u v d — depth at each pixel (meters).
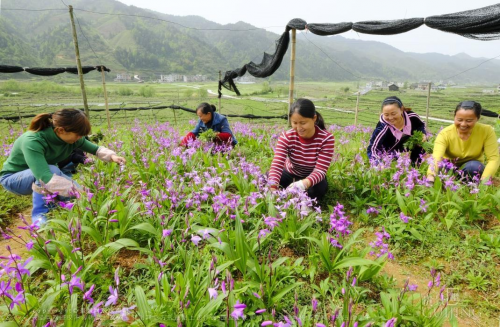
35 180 3.71
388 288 2.63
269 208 3.30
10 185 3.84
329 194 4.55
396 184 4.03
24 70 10.99
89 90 177.00
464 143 4.43
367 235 3.56
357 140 9.10
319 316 2.33
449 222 3.35
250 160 6.14
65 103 116.44
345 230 2.82
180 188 3.61
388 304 2.24
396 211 3.95
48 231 2.91
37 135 3.60
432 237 3.31
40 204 3.68
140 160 5.70
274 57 9.16
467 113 4.11
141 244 3.21
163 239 2.96
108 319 2.20
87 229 2.85
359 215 3.85
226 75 13.51
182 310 2.02
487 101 99.00
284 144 4.16
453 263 3.01
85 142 4.31
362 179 4.43
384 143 5.21
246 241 2.81
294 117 3.74
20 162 3.89
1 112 82.81
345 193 4.50
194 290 2.23
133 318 2.28
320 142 4.00
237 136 8.82
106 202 3.37
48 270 2.78
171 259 2.64
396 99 4.82
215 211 3.29
